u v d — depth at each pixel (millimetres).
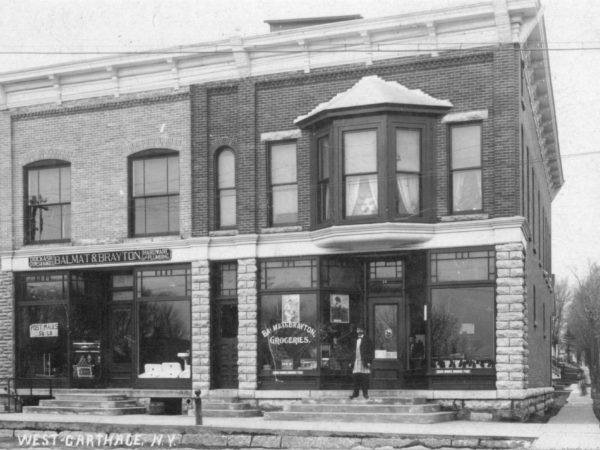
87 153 27922
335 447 18719
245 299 25328
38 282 28266
